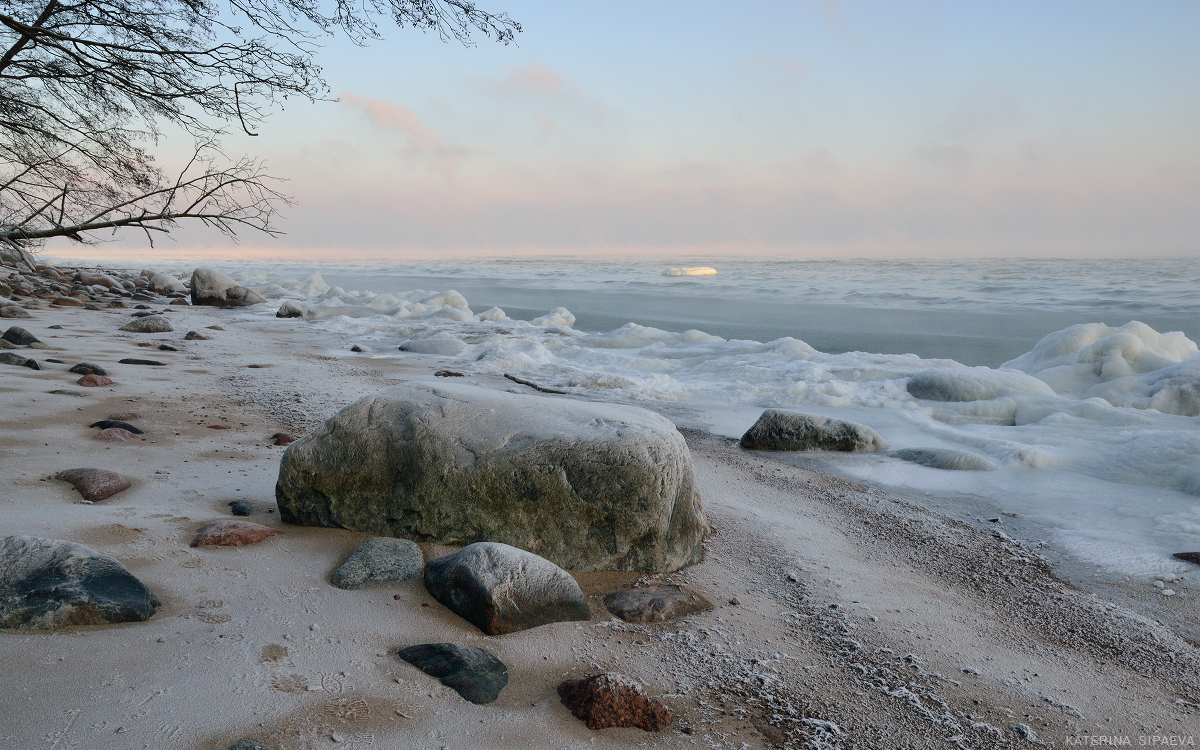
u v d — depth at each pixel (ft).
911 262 265.75
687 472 14.78
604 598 12.69
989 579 15.28
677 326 72.79
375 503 14.43
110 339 44.01
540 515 13.74
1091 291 108.27
